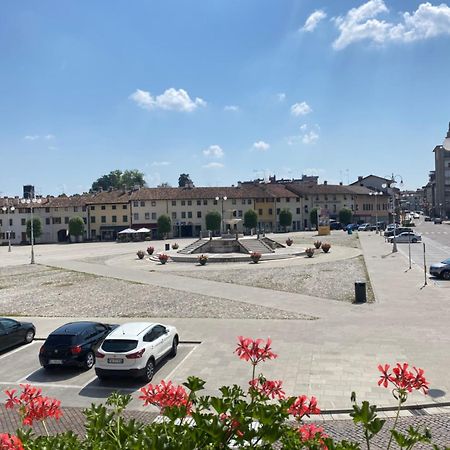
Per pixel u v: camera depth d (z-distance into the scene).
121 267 44.81
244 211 101.19
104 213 99.50
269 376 14.03
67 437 4.95
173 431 4.55
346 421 11.17
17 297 30.62
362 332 18.44
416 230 89.69
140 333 14.78
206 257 44.84
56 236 100.88
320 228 84.50
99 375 14.16
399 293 26.23
